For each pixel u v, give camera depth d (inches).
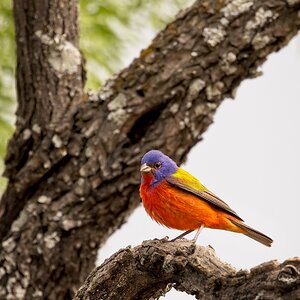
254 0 479.8
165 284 342.0
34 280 470.6
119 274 346.6
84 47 593.0
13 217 479.8
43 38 494.3
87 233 474.6
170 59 475.8
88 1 592.4
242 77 481.7
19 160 483.2
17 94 493.7
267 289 277.1
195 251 316.5
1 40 600.7
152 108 474.0
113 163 469.7
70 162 473.7
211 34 475.2
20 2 497.7
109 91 479.8
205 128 481.1
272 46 481.1
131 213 485.7
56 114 481.4
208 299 299.0
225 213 457.1
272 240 454.6
